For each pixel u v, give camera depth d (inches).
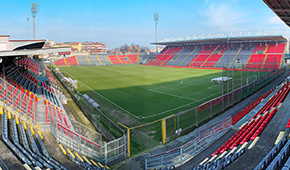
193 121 722.8
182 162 433.1
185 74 2097.7
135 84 1509.6
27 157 341.7
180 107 917.2
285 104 711.7
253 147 412.2
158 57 3890.3
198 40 3002.0
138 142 588.7
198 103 971.9
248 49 2933.1
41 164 334.0
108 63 3821.4
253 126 545.6
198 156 453.7
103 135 620.1
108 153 469.1
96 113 796.0
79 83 1584.6
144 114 833.5
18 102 574.6
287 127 483.5
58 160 390.9
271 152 330.6
